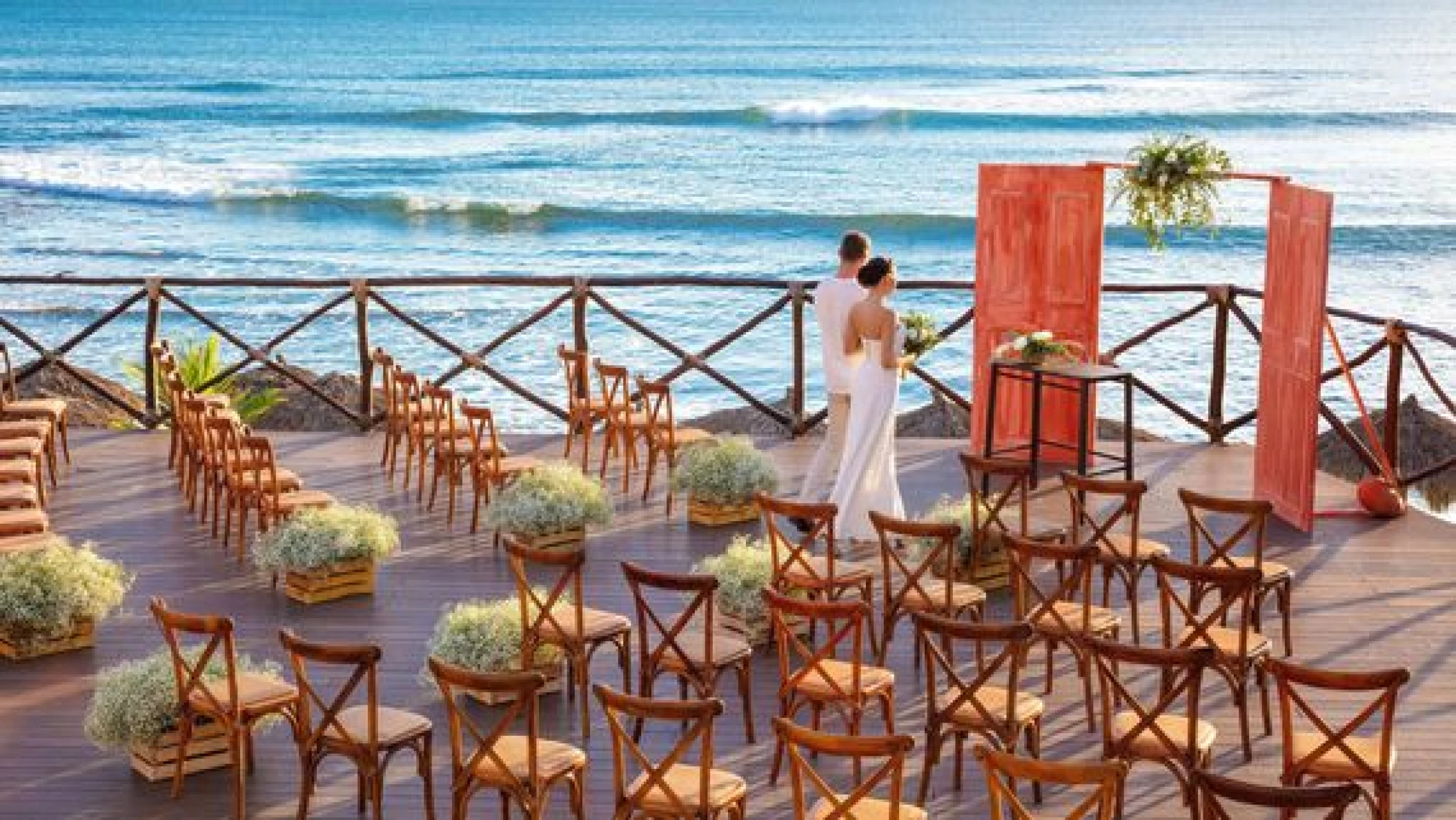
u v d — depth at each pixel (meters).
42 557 8.20
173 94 59.09
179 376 11.27
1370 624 8.56
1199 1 124.31
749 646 7.01
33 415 11.45
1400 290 28.17
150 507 10.74
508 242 33.28
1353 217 34.94
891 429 9.72
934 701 6.37
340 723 6.09
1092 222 11.33
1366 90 61.28
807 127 49.53
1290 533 10.27
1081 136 47.94
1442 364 21.20
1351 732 5.77
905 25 98.69
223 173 40.44
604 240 33.56
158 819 6.29
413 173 41.22
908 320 9.80
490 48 80.19
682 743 5.38
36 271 29.58
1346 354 21.81
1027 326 11.57
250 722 6.27
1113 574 8.50
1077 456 10.73
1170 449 12.46
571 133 48.25
